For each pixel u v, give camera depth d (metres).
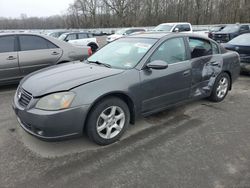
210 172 2.65
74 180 2.53
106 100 3.08
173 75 3.79
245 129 3.71
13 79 5.70
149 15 40.31
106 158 2.92
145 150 3.09
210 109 4.55
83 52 6.68
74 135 2.89
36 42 5.93
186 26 15.53
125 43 4.12
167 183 2.48
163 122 3.94
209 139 3.39
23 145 3.21
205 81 4.48
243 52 7.08
